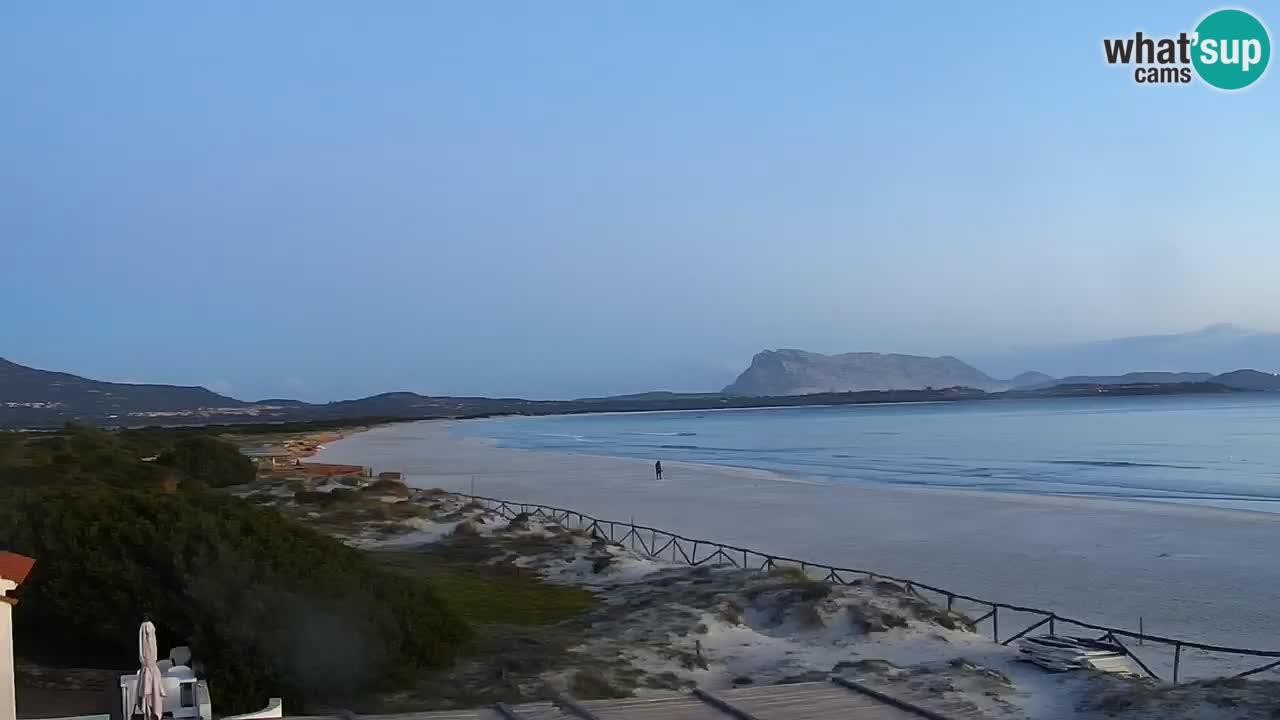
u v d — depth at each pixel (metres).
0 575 10.26
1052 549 36.19
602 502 54.25
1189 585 29.12
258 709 14.27
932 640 20.55
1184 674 19.42
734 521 45.06
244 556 15.72
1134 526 42.41
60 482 40.78
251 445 112.06
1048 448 101.88
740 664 19.06
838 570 28.31
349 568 17.17
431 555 32.47
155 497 17.12
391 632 16.03
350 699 15.05
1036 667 18.50
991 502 52.38
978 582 29.84
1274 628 23.67
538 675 16.81
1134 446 101.69
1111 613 25.45
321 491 50.59
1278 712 14.34
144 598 15.24
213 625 14.73
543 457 103.75
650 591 26.19
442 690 15.70
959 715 14.19
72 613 15.22
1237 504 50.94
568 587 27.39
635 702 12.16
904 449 106.44
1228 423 151.75
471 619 22.69
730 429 186.25
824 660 19.16
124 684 12.23
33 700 14.08
